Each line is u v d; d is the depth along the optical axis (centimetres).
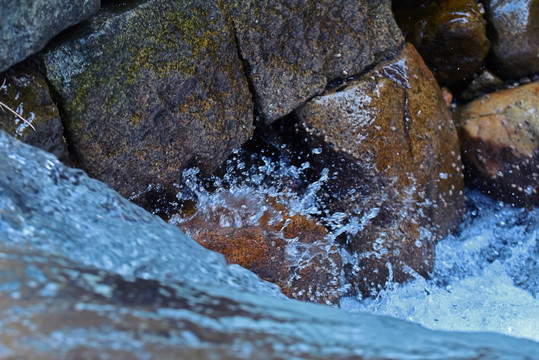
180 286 175
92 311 148
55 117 304
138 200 357
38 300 148
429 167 439
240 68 374
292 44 393
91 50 316
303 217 382
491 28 517
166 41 339
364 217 427
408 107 430
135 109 335
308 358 146
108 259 199
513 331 416
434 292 439
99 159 329
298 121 417
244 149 423
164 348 139
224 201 379
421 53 514
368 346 157
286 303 185
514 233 477
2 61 279
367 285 429
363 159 416
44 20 292
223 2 358
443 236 459
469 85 529
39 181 218
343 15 411
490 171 485
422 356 153
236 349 144
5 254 163
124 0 337
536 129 475
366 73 425
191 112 355
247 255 360
